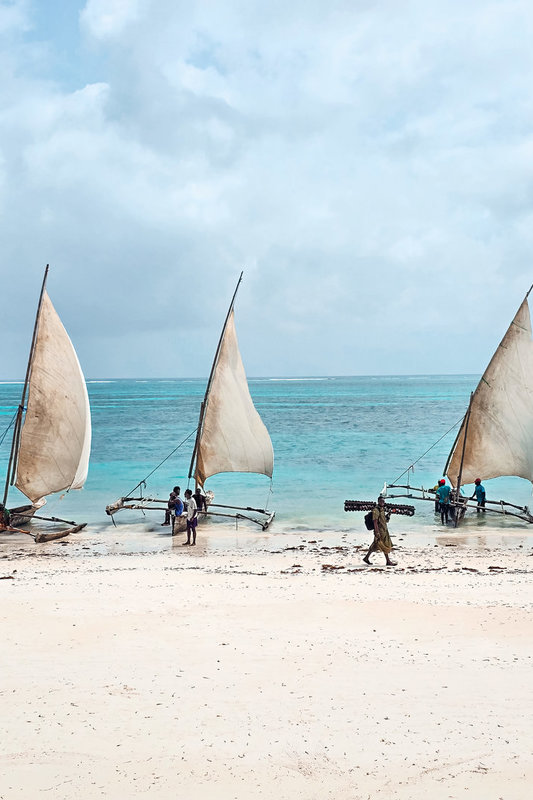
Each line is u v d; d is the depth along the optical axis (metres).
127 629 11.79
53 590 14.91
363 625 12.06
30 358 26.23
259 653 10.49
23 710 8.30
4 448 59.62
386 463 45.53
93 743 7.41
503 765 6.85
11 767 6.85
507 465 29.45
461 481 30.30
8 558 20.83
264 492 35.19
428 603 13.61
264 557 20.77
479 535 24.69
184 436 66.81
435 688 9.00
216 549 22.44
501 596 14.25
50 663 10.03
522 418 28.84
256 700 8.62
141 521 28.23
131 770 6.79
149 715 8.16
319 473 41.47
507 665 9.88
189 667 9.86
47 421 26.73
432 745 7.32
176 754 7.15
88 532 25.91
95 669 9.77
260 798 6.25
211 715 8.16
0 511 25.44
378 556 20.67
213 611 13.02
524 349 28.45
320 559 20.28
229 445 31.17
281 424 80.62
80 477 28.25
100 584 15.66
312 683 9.22
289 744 7.38
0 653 10.48
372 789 6.41
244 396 31.25
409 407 119.31
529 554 20.95
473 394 29.64
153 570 17.97
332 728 7.78
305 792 6.36
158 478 40.41
